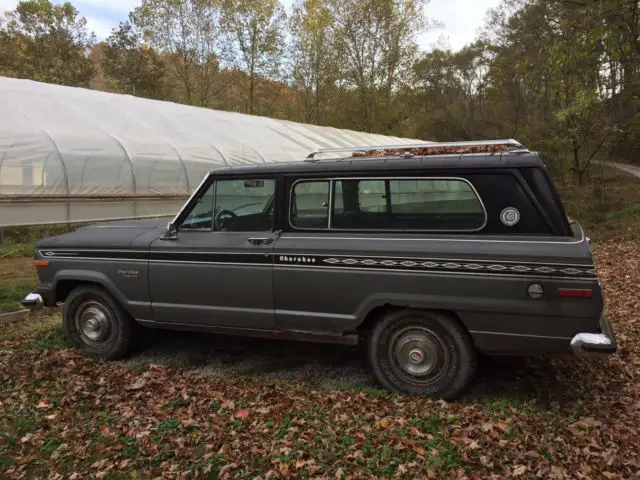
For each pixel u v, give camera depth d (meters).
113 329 5.23
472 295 3.86
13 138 11.62
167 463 3.36
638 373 4.68
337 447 3.45
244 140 18.12
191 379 4.73
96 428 3.83
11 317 6.57
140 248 4.93
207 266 4.65
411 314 4.13
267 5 35.12
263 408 4.06
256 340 5.86
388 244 4.09
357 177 4.28
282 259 4.38
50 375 4.82
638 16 9.48
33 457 3.48
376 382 4.59
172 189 14.45
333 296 4.25
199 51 35.69
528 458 3.28
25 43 42.34
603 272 9.62
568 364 4.90
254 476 3.18
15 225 11.20
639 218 18.48
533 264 3.69
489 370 4.77
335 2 34.84
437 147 4.48
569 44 10.11
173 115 17.70
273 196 4.54
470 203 3.96
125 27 42.81
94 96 16.22
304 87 38.72
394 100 37.50
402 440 3.51
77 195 12.25
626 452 3.34
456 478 3.09
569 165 33.44
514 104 38.31
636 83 13.93
